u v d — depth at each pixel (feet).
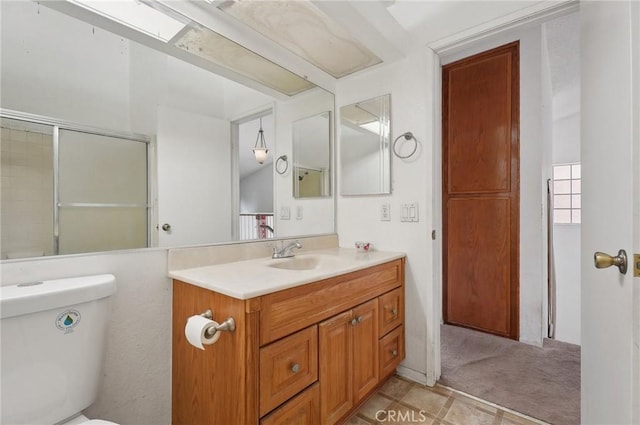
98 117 3.83
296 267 5.50
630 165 2.45
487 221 8.05
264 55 5.34
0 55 3.18
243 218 5.45
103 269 3.73
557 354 6.91
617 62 2.70
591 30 3.43
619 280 2.65
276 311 3.51
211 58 5.04
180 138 4.65
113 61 3.96
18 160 3.24
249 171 5.56
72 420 3.03
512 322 7.73
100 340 3.29
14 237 3.19
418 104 5.83
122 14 4.02
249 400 3.20
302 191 6.46
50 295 2.87
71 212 3.58
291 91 6.25
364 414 4.91
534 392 5.46
